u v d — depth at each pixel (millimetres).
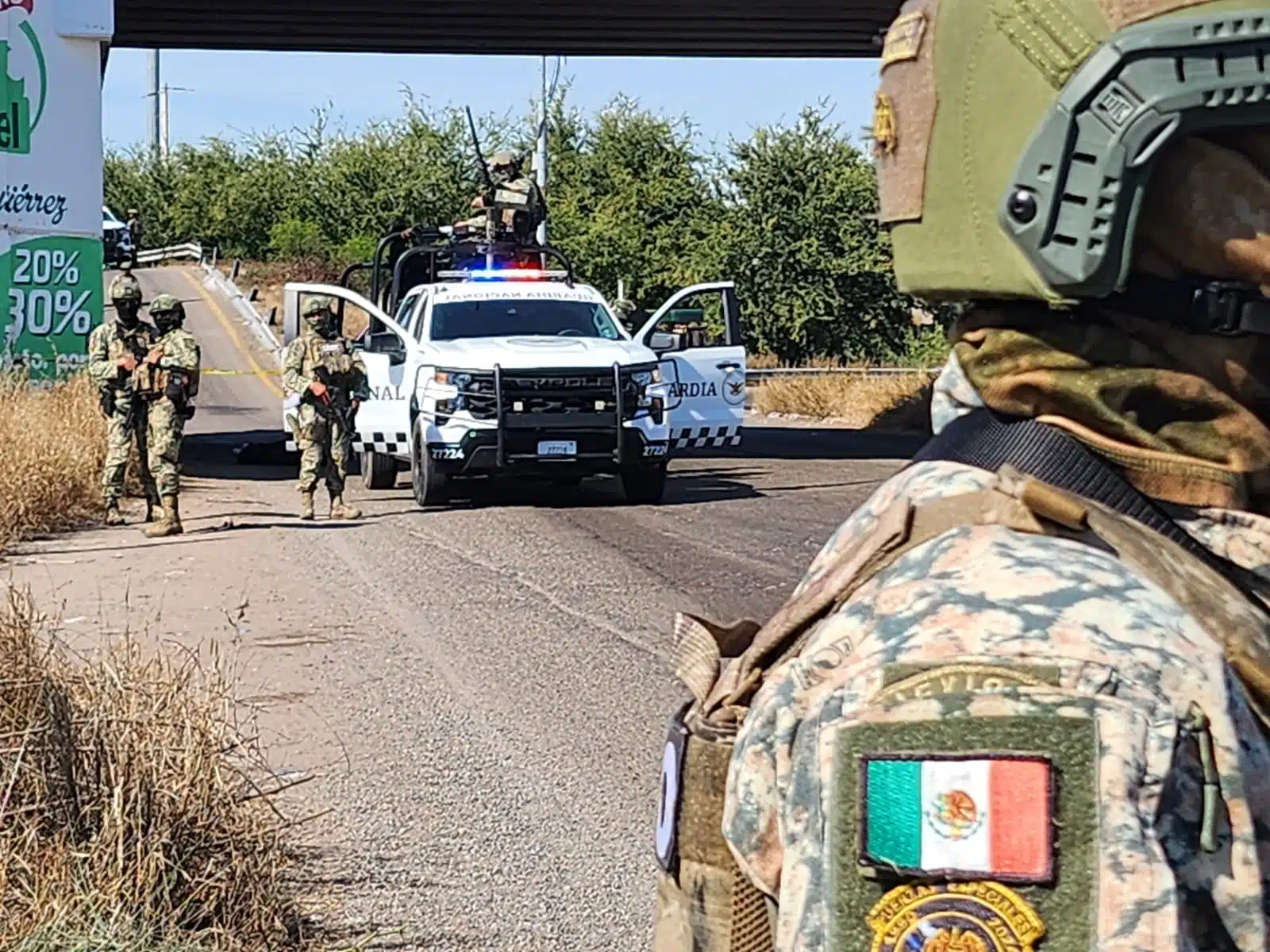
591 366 14367
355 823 5660
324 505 15188
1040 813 1088
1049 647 1150
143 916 4281
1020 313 1362
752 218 39375
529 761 6418
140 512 14367
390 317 18438
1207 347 1325
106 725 4691
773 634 1380
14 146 20172
